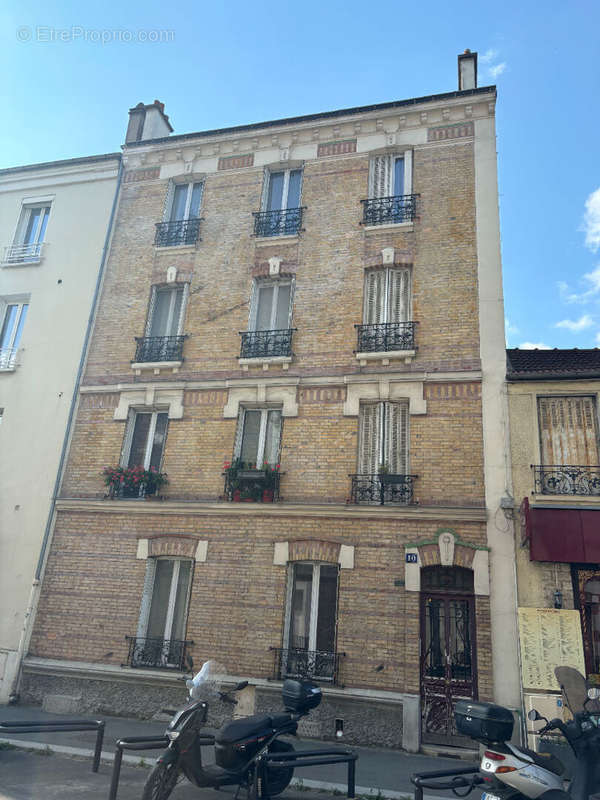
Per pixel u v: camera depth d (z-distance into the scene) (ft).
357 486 35.83
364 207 42.63
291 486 36.86
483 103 42.75
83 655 36.37
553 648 29.58
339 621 33.06
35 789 20.48
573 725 16.90
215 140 48.06
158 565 38.09
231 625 34.65
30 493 41.39
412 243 40.65
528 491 32.96
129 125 53.62
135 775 22.94
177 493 38.75
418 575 32.73
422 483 34.73
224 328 42.32
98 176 50.39
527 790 15.49
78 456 41.75
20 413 44.19
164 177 48.78
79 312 46.01
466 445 34.83
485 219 39.70
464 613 32.63
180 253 45.78
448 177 41.68
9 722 21.11
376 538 34.09
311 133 46.16
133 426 42.16
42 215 51.67
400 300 40.04
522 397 35.01
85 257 47.83
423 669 32.04
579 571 31.09
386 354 37.63
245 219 45.21
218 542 36.55
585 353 40.01
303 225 43.55
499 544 32.24
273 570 35.06
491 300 37.55
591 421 34.14
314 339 40.04
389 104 44.37
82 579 38.14
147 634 36.58
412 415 36.32
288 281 43.11
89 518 39.50
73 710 34.32
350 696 31.24
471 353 36.70
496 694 29.78
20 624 37.99
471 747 30.04
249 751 19.27
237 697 32.35
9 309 49.24
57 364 44.83
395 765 26.73
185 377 41.65
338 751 20.75
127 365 43.42
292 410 38.52
